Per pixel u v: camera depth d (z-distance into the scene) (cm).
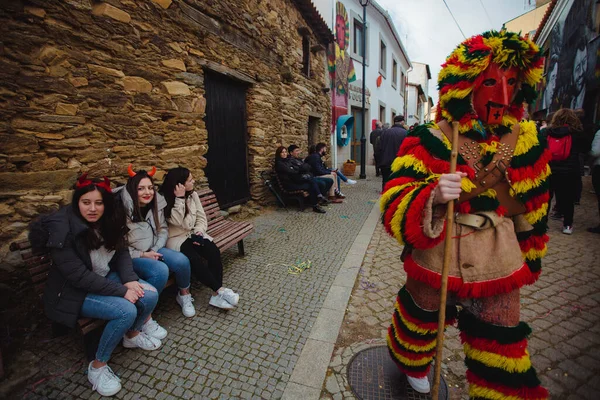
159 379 196
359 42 1230
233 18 483
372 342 229
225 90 509
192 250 272
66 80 268
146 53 343
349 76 1138
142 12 334
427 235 129
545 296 286
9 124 235
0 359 189
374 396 182
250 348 223
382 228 504
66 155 271
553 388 187
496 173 137
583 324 245
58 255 189
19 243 200
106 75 301
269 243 426
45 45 253
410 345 163
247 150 580
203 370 203
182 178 283
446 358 214
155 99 355
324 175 680
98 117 296
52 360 208
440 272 142
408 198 131
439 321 139
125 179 325
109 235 212
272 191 633
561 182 436
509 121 140
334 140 1065
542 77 133
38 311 244
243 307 272
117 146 315
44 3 249
